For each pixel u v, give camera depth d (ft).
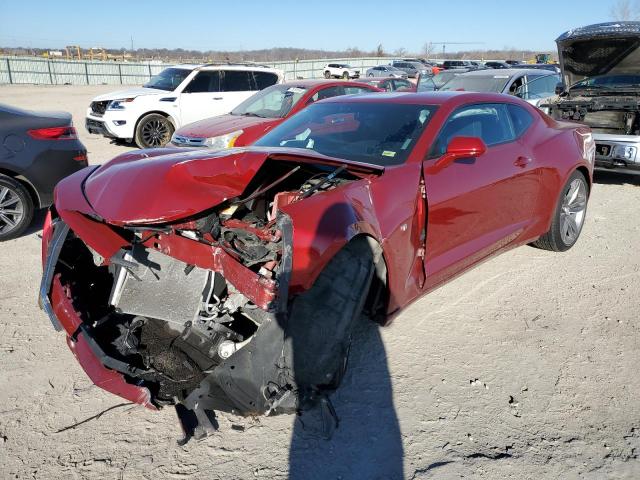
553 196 14.76
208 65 39.58
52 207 10.44
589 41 24.26
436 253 11.09
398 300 9.90
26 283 13.97
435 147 11.27
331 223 8.14
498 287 13.79
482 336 11.33
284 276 7.37
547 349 10.83
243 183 8.83
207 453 7.98
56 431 8.43
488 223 12.50
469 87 34.27
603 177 28.17
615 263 15.49
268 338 7.59
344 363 8.34
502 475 7.57
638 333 11.46
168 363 8.64
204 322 8.48
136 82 136.77
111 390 7.98
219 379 7.56
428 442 8.21
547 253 16.37
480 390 9.48
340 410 8.93
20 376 9.81
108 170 10.02
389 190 9.71
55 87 112.57
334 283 8.22
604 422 8.66
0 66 120.88
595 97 26.32
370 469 7.69
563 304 12.84
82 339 8.66
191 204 8.25
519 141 13.88
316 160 9.31
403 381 9.72
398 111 12.41
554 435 8.37
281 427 8.50
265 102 29.84
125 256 8.95
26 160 17.21
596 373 10.00
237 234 8.47
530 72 35.22
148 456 7.92
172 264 8.91
